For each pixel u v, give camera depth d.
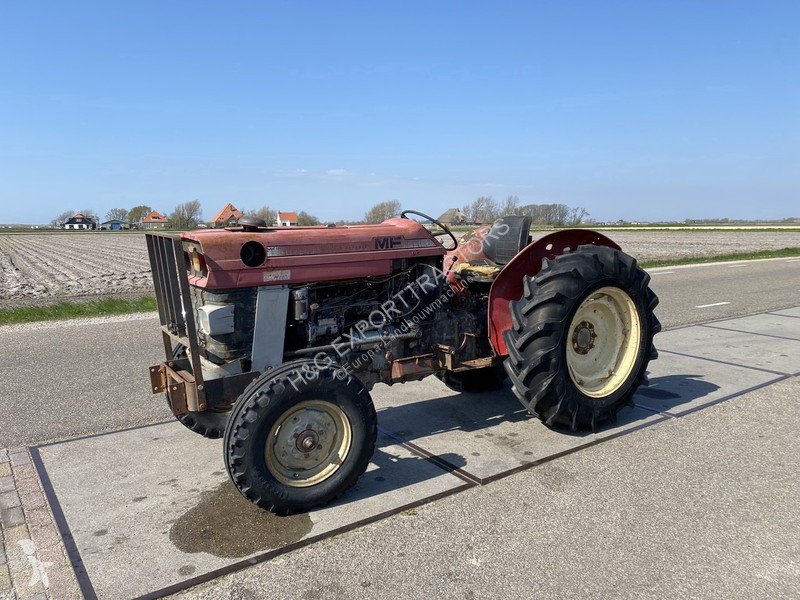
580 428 4.07
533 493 3.20
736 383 5.21
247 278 3.24
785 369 5.67
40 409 4.65
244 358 3.37
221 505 3.12
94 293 12.86
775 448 3.78
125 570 2.55
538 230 10.20
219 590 2.40
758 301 10.25
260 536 2.80
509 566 2.54
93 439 4.06
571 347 4.02
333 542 2.75
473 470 3.49
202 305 3.38
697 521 2.89
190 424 3.88
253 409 2.84
